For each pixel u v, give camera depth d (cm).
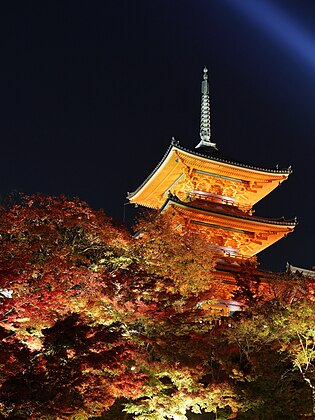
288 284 2638
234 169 4344
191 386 1861
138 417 1789
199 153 4166
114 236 2330
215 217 3959
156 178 4550
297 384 2434
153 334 1919
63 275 1922
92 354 1392
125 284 1912
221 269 3641
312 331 2198
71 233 2292
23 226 2091
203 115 5303
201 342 2008
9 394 1205
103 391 1489
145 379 1694
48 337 1368
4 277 1678
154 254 2470
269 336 2247
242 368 2278
